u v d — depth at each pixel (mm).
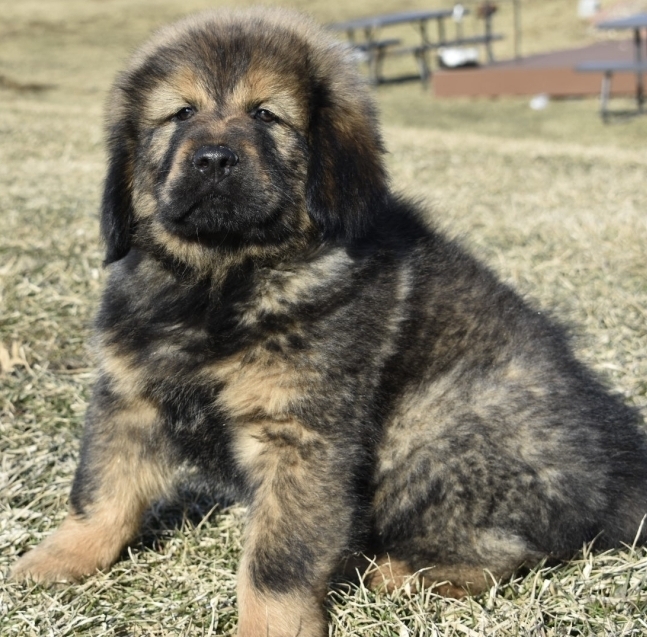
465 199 6582
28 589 2582
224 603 2572
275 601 2418
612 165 8133
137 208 2842
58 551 2699
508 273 4828
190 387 2596
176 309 2637
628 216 6035
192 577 2684
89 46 19734
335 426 2477
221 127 2668
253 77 2744
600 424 2822
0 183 6797
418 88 16203
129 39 20469
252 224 2643
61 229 5496
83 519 2732
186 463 3053
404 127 11656
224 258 2701
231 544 2846
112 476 2727
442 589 2693
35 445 3285
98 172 7324
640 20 12594
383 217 2953
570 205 6512
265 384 2484
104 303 2783
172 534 2906
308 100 2793
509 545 2686
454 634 2443
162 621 2477
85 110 11148
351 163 2738
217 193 2602
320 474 2471
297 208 2752
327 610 2545
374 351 2576
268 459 2523
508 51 19219
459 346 2770
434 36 21344
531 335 2926
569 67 14227
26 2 24734
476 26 22047
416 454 2695
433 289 2814
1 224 5535
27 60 17953
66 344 4070
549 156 8547
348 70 2941
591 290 4727
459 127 12047
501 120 12641
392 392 2660
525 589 2639
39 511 2965
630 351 4035
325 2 24766
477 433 2684
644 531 2818
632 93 14008
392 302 2674
